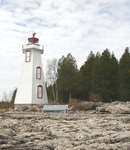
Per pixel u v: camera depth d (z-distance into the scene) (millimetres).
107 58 53094
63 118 23672
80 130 15852
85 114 29797
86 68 60312
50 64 67250
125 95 51500
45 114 29406
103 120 20422
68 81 59625
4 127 17781
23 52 51750
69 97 59219
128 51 57094
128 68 53406
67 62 63312
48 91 69312
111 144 11852
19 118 24438
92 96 49469
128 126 17203
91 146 11594
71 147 11742
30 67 49750
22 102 47906
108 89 50312
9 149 11547
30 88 48094
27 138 14039
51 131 15852
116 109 31875
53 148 11977
